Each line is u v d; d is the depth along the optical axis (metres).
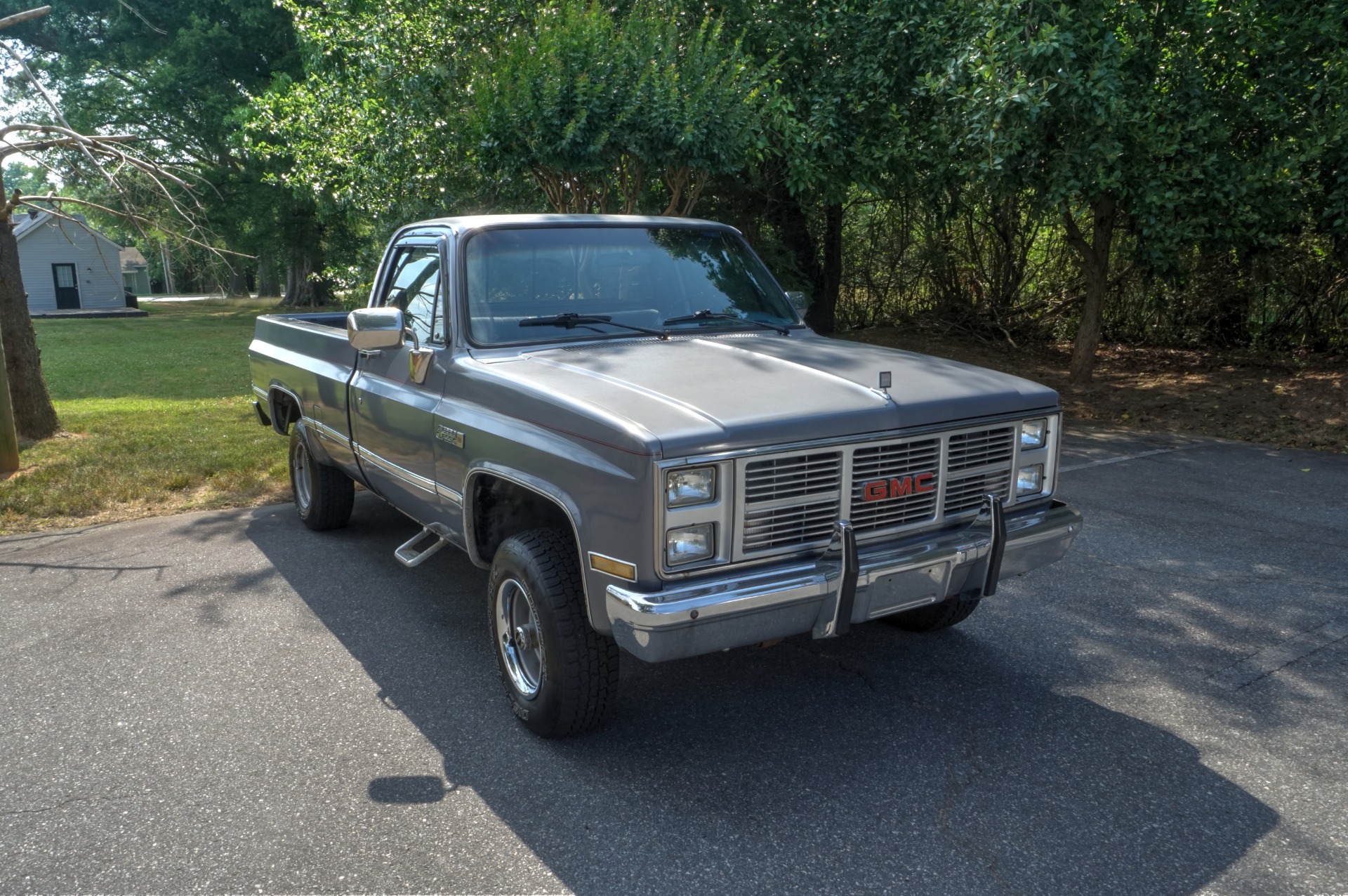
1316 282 13.30
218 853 3.04
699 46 9.35
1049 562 3.98
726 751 3.65
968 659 4.46
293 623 5.02
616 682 3.63
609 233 4.77
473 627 4.95
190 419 11.62
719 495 3.16
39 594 5.57
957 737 3.73
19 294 9.91
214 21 33.91
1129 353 15.27
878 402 3.47
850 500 3.41
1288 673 4.27
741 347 4.28
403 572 5.85
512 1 10.82
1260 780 3.39
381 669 4.43
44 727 3.90
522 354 4.22
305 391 6.10
